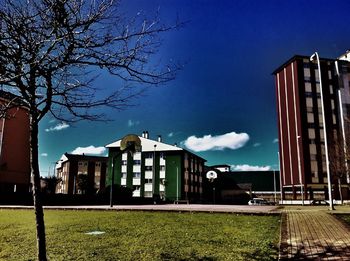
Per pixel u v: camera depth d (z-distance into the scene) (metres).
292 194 60.22
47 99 4.69
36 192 4.65
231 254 6.64
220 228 10.58
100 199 38.38
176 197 64.62
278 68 64.81
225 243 7.80
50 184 60.53
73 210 20.47
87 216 15.33
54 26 4.27
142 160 67.56
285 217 14.05
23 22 4.12
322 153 57.94
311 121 58.84
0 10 4.19
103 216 15.31
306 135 58.19
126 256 6.48
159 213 17.27
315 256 6.48
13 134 36.44
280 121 63.84
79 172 81.75
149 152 67.50
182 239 8.34
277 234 9.27
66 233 9.40
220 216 15.13
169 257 6.41
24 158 37.78
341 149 36.31
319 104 59.66
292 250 7.02
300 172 57.91
